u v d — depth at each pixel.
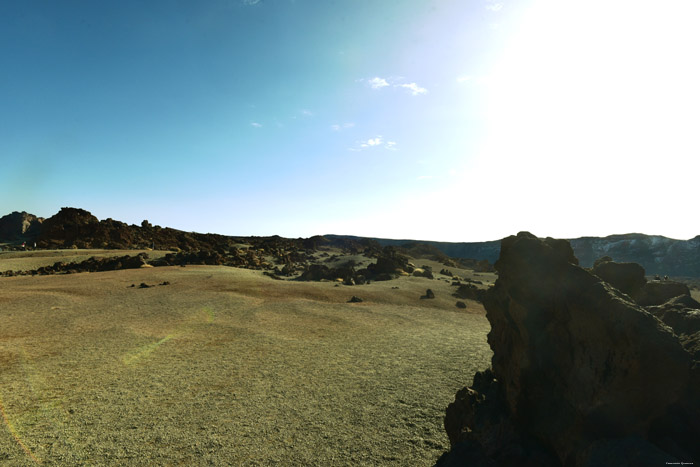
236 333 21.45
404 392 12.88
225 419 10.67
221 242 105.06
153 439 9.45
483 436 6.21
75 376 13.97
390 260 62.75
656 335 4.19
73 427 10.02
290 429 10.12
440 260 102.50
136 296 33.00
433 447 9.17
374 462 8.51
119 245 83.31
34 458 8.45
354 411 11.31
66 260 60.41
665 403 4.22
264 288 40.19
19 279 42.44
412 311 31.62
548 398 5.58
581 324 5.16
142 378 13.91
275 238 117.06
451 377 14.49
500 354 7.11
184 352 17.45
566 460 4.90
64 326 22.03
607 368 4.62
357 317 27.73
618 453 4.03
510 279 6.46
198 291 36.44
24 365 15.11
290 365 15.84
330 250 109.56
